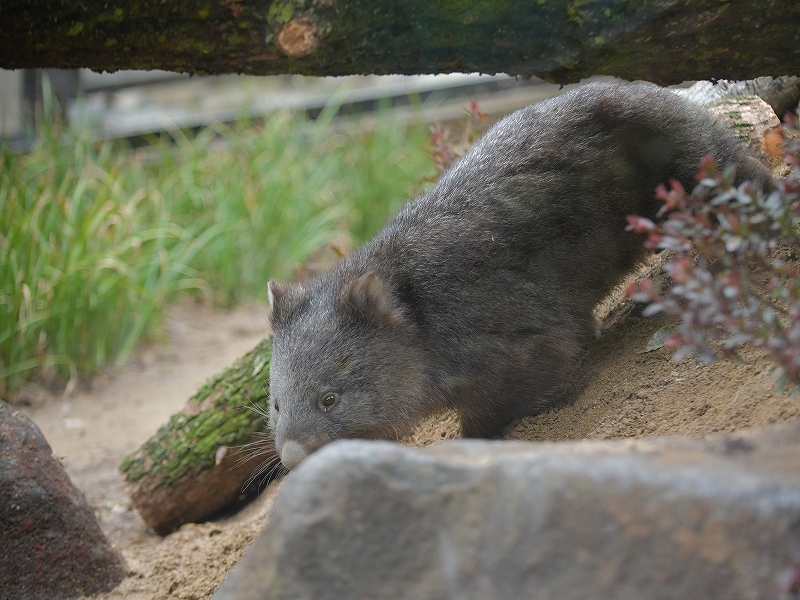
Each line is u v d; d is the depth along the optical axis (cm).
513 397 529
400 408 525
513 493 272
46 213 1098
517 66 443
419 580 275
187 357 1134
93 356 1098
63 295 1045
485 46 432
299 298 554
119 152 1393
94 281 1083
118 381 1068
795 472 257
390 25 425
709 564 246
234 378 704
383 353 518
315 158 1449
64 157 1237
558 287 529
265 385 688
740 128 600
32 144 1359
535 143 536
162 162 1399
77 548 575
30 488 556
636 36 420
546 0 411
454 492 279
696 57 432
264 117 1527
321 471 290
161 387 1041
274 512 297
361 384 514
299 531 284
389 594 276
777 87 620
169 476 718
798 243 333
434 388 534
